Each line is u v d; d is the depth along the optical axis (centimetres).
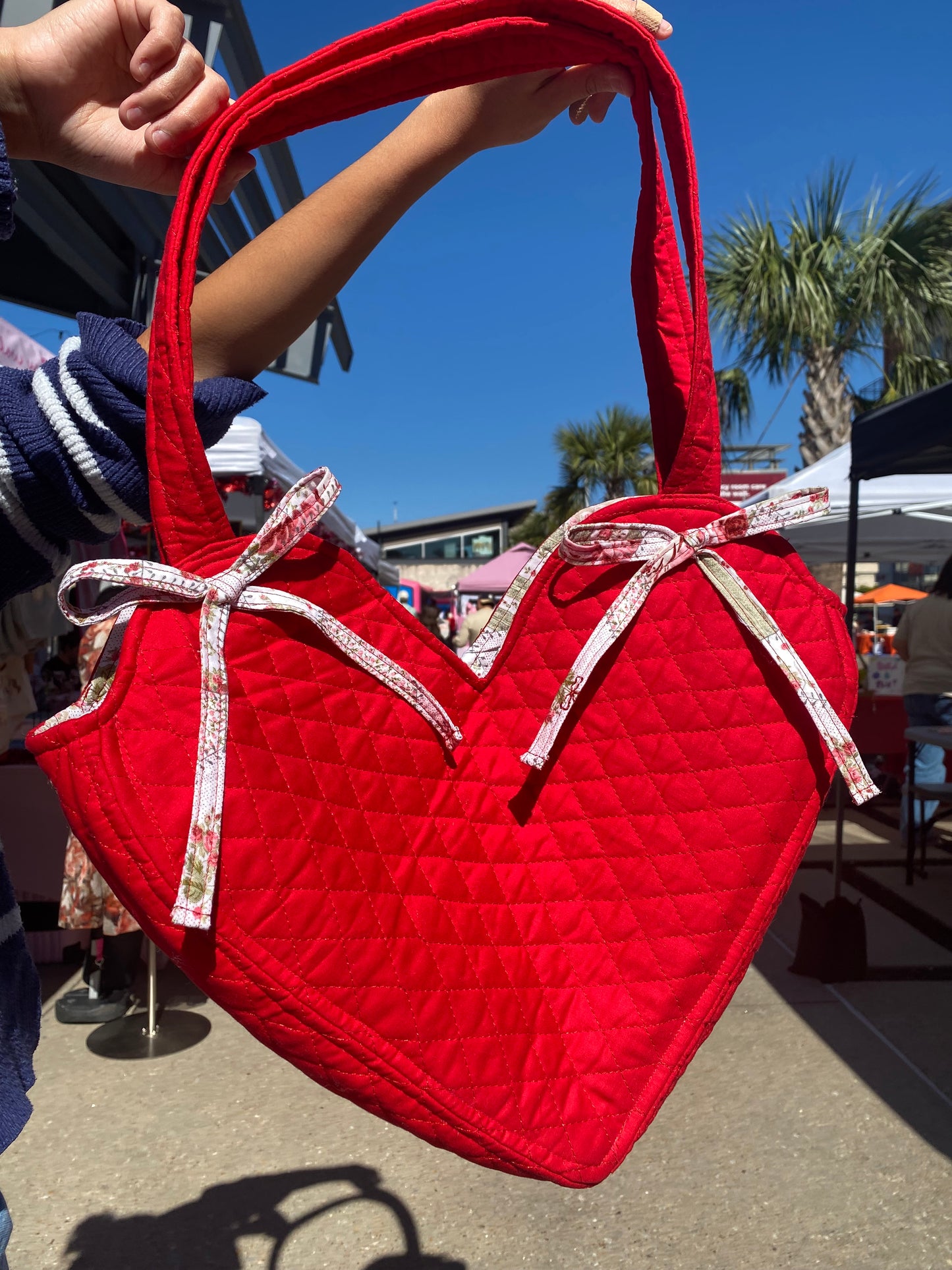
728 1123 237
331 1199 206
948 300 1083
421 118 70
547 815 75
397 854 66
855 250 1100
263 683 62
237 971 57
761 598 78
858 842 571
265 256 65
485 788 73
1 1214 64
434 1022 65
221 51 299
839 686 78
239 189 355
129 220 374
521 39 66
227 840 57
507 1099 66
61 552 67
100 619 58
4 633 259
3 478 59
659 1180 213
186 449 58
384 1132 236
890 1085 255
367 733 67
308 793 62
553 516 2611
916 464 423
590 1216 200
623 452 2384
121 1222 198
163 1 64
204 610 58
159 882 54
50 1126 239
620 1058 71
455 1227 196
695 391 76
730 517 77
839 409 1159
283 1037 59
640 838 75
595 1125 69
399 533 3950
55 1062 279
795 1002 314
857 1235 192
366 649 66
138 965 363
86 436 59
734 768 76
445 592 3359
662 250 80
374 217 68
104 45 66
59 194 320
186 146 67
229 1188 210
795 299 1095
